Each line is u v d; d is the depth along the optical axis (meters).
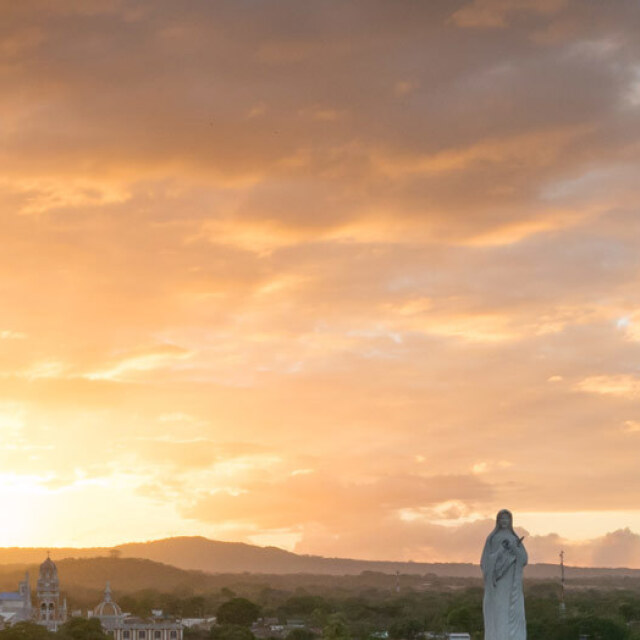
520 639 56.84
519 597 57.25
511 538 57.69
